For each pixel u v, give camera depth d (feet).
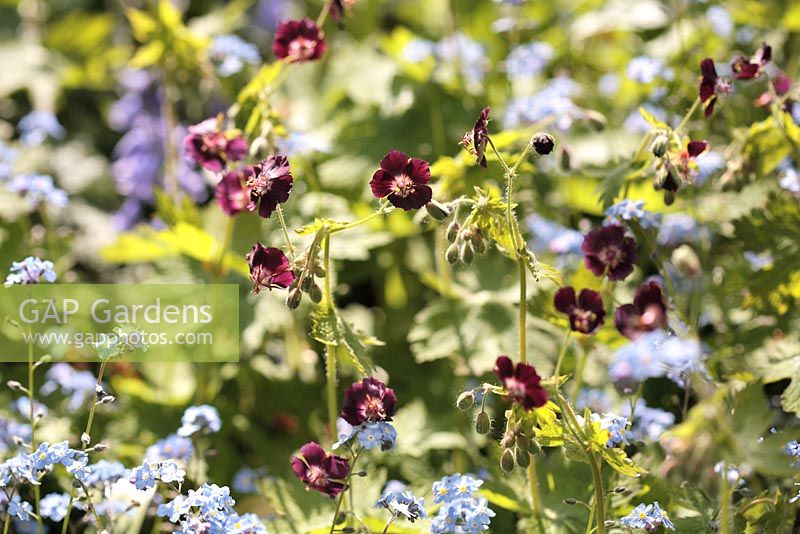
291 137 19.81
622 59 26.63
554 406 14.07
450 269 21.44
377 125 24.12
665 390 20.67
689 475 12.45
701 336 20.85
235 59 23.36
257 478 19.22
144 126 27.99
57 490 19.47
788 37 25.75
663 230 20.77
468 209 19.31
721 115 22.30
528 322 20.25
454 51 24.61
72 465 14.82
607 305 18.20
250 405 22.41
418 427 20.63
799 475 14.73
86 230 28.55
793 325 18.66
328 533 16.48
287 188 14.55
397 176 14.23
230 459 21.07
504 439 13.82
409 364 23.02
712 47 25.25
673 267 21.12
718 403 13.42
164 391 22.61
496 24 25.29
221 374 22.18
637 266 21.54
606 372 20.03
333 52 28.37
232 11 27.99
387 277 24.86
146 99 28.19
